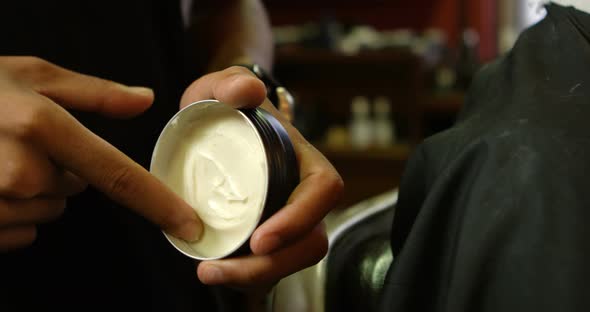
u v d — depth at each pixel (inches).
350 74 91.4
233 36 31.0
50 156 14.7
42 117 14.1
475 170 13.7
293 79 94.0
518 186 12.4
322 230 15.8
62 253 23.1
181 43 28.7
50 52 23.6
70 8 24.0
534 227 11.9
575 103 13.5
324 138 94.0
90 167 14.5
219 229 15.4
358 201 92.5
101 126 24.3
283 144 14.9
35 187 14.6
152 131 26.1
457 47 94.0
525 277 11.7
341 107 94.2
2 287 20.8
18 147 14.2
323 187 14.7
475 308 12.4
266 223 14.0
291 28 104.3
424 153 16.6
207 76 17.7
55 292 22.6
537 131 13.0
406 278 14.2
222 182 15.5
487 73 17.8
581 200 11.8
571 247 11.5
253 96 14.7
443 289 13.8
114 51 25.3
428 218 14.1
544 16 16.1
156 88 26.3
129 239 24.6
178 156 16.5
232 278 14.6
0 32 22.5
